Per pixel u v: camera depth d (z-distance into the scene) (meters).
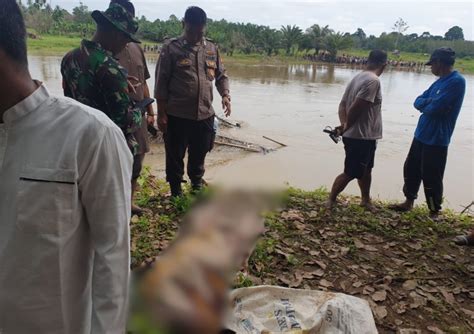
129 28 2.96
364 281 3.57
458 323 3.10
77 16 74.25
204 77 4.60
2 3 1.15
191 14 4.36
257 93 21.05
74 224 1.31
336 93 22.72
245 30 63.06
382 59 4.78
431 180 5.05
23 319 1.33
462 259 4.11
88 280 1.45
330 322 2.63
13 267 1.28
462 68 54.78
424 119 5.02
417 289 3.49
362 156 4.89
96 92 2.95
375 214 5.23
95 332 1.33
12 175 1.24
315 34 63.56
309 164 9.27
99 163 1.30
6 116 1.22
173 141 4.73
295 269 3.68
